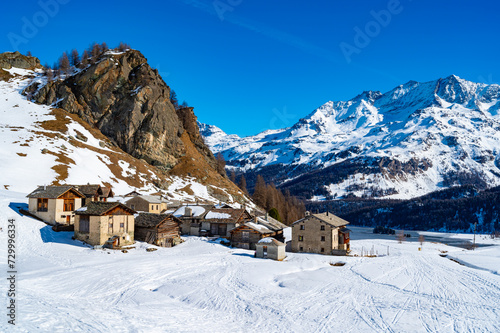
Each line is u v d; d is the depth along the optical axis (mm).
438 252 101625
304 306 43750
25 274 47594
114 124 176625
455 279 60406
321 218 83250
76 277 48156
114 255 63688
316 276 59250
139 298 42469
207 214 92750
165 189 152000
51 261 55906
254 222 87750
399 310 43219
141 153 172750
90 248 66125
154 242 75125
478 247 127375
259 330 35500
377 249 101875
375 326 37812
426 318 40562
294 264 67125
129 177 143875
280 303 44531
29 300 33781
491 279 60781
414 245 119000
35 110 168125
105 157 148500
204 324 35625
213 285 50438
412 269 68312
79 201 80562
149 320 34219
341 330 36562
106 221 68750
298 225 84312
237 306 42688
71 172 123625
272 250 70938
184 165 187250
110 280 48219
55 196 75062
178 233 81750
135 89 184375
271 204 193625
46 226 72375
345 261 73812
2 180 102188
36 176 112688
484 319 40562
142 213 81375
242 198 179500
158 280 50938
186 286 49125
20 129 143625
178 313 38375
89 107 178625
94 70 182250
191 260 64375
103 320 31250
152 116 179250
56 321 28172
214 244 79562
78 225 69938
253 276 56344
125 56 197125
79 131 158875
